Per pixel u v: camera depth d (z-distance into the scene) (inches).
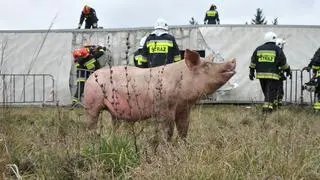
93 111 265.4
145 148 202.5
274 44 498.3
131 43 607.8
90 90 264.4
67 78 621.6
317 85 471.8
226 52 607.8
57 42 623.5
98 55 561.3
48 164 188.5
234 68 235.5
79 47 621.9
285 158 181.6
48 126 297.1
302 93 542.3
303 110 495.8
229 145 201.2
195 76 234.8
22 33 623.8
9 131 225.6
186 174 163.8
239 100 603.2
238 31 607.8
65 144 200.4
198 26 607.5
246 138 215.8
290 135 216.2
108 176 181.8
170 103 234.4
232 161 183.8
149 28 605.0
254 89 605.3
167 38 387.2
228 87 600.1
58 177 182.4
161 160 179.6
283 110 472.1
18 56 621.9
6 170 190.9
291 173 173.3
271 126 294.0
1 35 621.6
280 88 505.7
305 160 186.4
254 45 608.4
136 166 189.3
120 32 609.9
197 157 181.5
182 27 609.3
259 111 454.3
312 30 609.6
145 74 243.9
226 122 357.4
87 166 191.5
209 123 331.0
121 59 609.3
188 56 233.0
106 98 243.0
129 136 219.6
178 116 242.4
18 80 620.1
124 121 257.3
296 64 610.9
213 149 192.2
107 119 322.0
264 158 185.3
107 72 260.7
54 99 617.3
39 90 619.5
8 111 245.8
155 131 217.0
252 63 504.4
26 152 213.6
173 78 235.6
